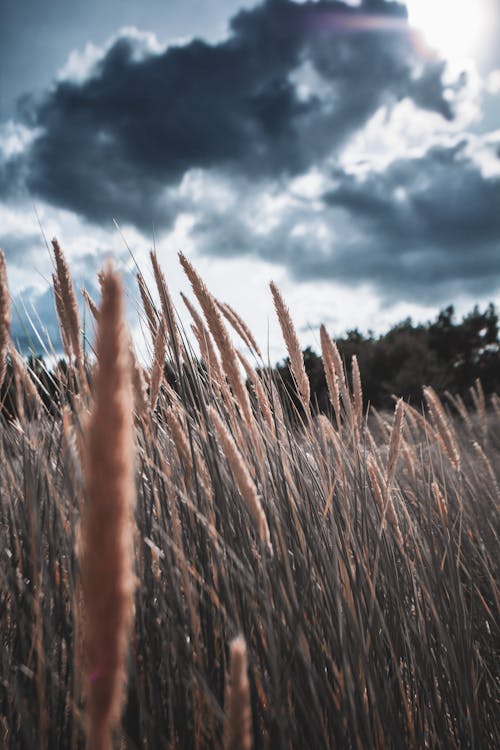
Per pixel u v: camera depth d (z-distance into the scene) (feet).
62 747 3.84
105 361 1.04
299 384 6.17
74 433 3.37
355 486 6.27
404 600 5.91
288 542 5.08
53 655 3.77
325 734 3.83
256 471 5.14
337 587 4.56
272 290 6.13
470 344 80.59
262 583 4.35
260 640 4.24
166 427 5.56
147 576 4.27
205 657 4.17
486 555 7.72
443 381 61.82
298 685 4.10
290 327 6.11
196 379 5.43
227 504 4.84
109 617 1.07
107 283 1.07
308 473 6.35
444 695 5.40
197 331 5.24
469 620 6.10
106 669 1.09
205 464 5.01
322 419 6.82
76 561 3.41
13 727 3.82
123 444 1.03
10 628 4.54
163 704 4.15
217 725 3.79
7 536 4.74
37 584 3.41
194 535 4.62
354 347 73.05
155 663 4.09
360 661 4.55
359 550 5.51
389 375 68.49
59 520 4.52
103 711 1.11
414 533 6.95
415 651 5.47
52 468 5.02
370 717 4.36
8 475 4.99
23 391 4.82
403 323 87.66
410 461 8.25
